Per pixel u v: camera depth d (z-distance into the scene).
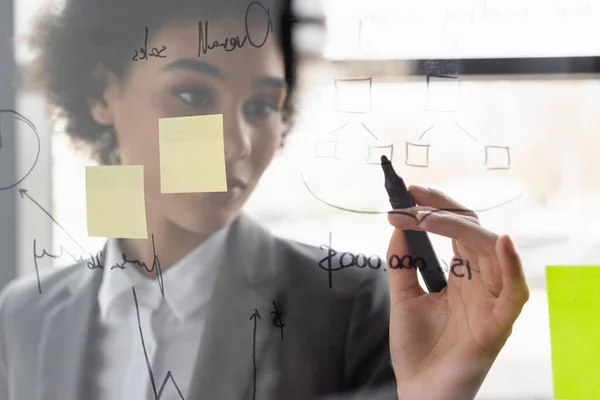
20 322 0.52
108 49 0.49
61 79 0.50
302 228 0.47
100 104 0.50
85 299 0.50
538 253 0.43
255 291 0.47
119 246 0.50
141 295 0.49
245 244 0.47
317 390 0.46
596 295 0.43
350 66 0.46
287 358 0.47
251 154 0.47
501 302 0.44
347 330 0.46
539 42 0.44
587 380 0.43
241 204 0.47
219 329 0.48
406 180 0.45
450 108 0.44
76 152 0.50
